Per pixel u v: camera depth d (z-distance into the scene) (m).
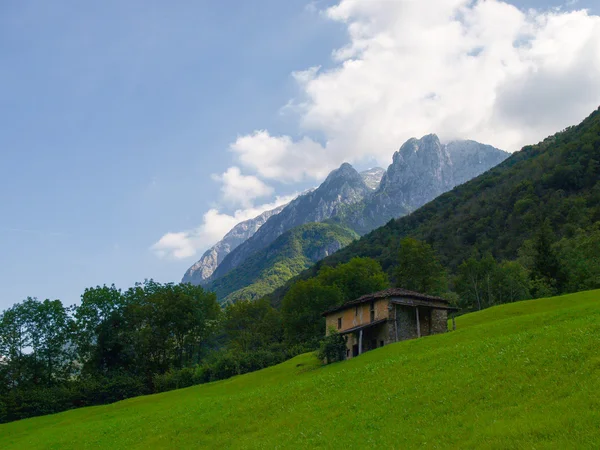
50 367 105.62
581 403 20.25
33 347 104.94
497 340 37.94
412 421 24.97
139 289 118.81
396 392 31.11
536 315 52.16
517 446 18.23
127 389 101.06
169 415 47.50
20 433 64.12
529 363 27.52
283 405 37.59
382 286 121.25
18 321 104.00
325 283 123.81
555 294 108.31
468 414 23.44
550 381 24.06
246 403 42.00
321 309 113.62
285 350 109.12
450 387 28.23
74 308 110.31
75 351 108.94
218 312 123.12
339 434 26.50
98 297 110.88
